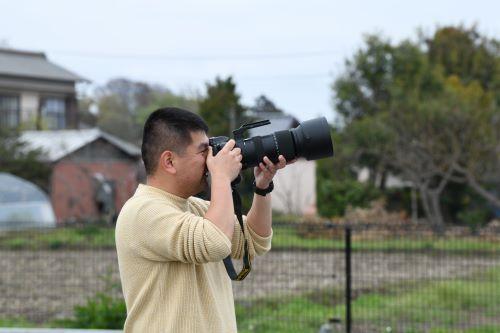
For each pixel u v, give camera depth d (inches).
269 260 484.7
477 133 949.8
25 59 1846.7
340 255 494.0
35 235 693.3
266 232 148.8
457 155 944.3
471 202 1210.0
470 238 520.4
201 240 122.9
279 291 428.1
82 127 2268.7
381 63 1285.7
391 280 474.9
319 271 462.3
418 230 428.5
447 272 496.1
